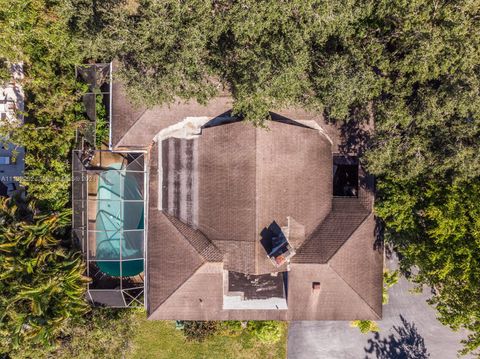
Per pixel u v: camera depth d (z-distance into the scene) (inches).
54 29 895.1
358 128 962.7
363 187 979.3
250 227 880.3
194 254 932.0
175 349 1111.6
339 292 949.8
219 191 919.7
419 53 805.9
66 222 980.6
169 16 821.9
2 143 1025.5
